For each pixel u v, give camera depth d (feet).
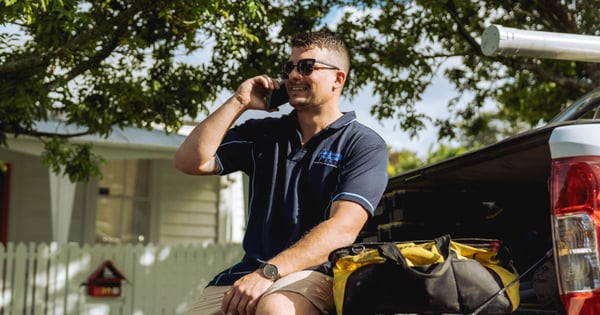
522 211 10.96
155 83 24.40
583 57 8.80
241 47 24.76
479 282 7.57
